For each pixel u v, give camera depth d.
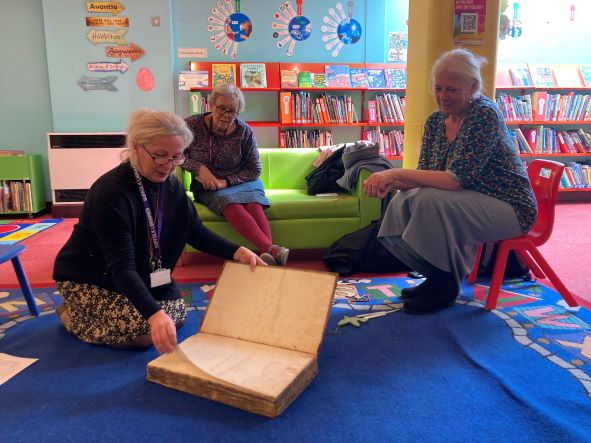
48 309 2.03
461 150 1.88
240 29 4.72
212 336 1.57
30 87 4.63
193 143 2.69
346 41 4.86
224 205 2.53
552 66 4.79
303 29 4.79
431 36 2.62
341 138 4.94
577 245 3.06
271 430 1.17
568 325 1.79
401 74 4.72
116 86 4.60
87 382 1.41
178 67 4.71
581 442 1.10
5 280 2.47
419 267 2.06
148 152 1.37
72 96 4.57
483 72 2.64
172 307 1.72
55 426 1.20
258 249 2.53
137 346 1.60
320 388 1.37
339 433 1.16
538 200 2.09
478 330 1.76
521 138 4.72
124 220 1.43
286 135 4.69
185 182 3.11
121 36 4.54
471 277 2.34
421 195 1.88
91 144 4.39
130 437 1.15
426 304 1.94
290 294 1.54
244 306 1.59
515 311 1.95
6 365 1.52
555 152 4.79
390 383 1.40
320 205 2.75
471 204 1.86
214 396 1.29
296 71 4.64
